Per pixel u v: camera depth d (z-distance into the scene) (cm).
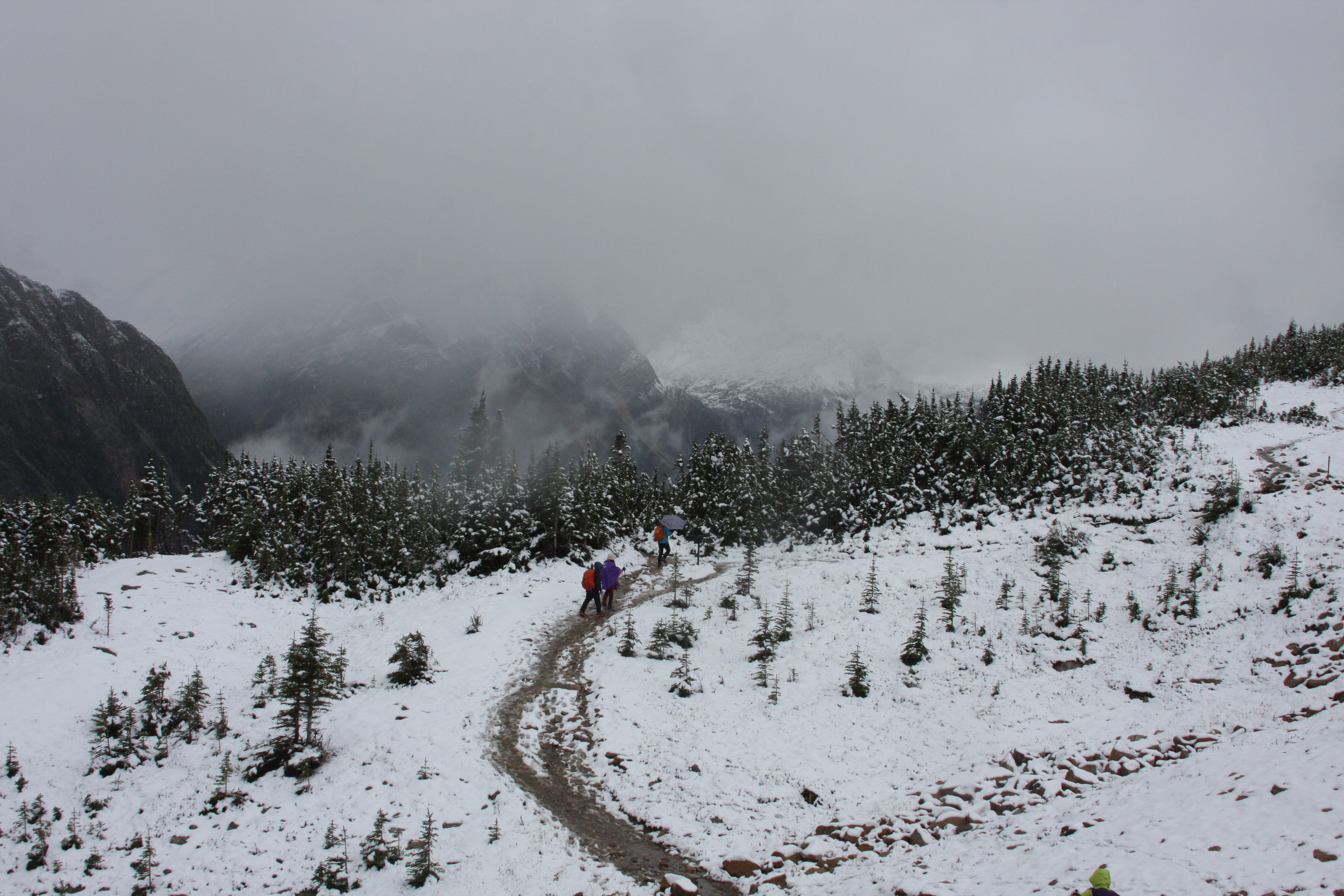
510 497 4356
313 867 1606
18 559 2939
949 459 4725
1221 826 1244
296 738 2075
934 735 2091
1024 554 3456
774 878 1505
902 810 1720
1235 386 6294
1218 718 1870
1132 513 3559
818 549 4366
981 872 1322
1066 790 1669
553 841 1678
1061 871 1222
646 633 3053
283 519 4141
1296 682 1925
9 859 1662
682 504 5644
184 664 2698
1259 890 1023
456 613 3400
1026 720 2095
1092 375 6347
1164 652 2377
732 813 1780
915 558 3716
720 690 2484
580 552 4419
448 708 2350
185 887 1570
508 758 2066
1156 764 1711
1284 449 3888
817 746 2083
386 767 1966
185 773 2017
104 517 4634
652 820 1777
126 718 2217
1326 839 1096
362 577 3891
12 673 2438
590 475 5216
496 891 1499
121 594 3262
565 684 2592
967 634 2717
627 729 2217
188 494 5900
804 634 2920
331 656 2427
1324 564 2520
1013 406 5566
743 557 4616
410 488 4928
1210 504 3325
